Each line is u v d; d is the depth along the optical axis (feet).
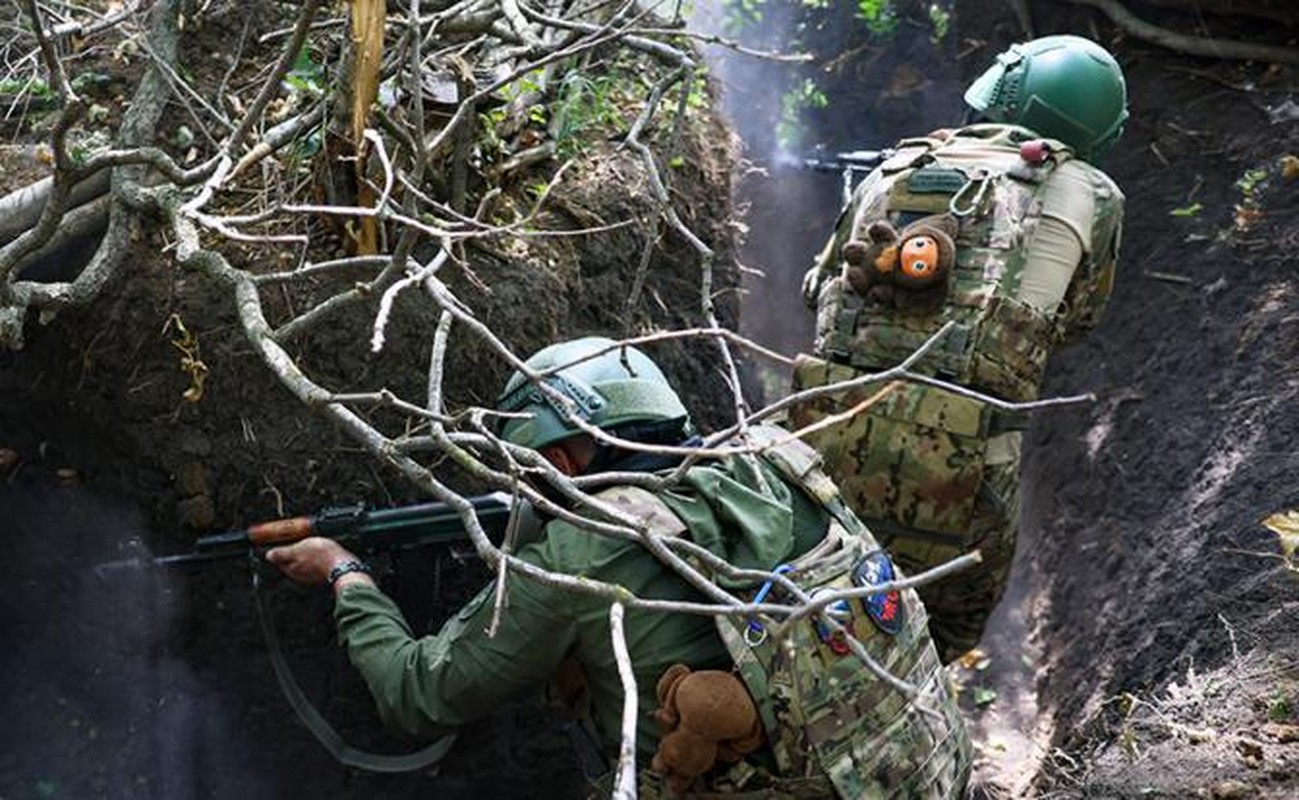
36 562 10.83
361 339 10.37
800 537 8.10
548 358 8.42
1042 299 10.82
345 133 10.11
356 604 8.76
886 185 11.41
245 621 10.83
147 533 10.69
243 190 10.75
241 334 10.28
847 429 10.94
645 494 7.90
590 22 13.01
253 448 10.44
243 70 11.69
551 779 11.57
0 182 10.62
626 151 12.50
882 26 18.92
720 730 7.52
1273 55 16.14
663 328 12.57
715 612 6.17
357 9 9.50
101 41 11.87
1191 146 15.85
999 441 11.00
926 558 11.04
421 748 11.33
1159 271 15.16
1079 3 17.84
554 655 7.97
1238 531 11.94
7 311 9.48
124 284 10.29
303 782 11.27
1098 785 10.12
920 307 10.83
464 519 6.88
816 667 7.71
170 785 11.09
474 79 11.14
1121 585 13.20
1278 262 14.10
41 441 10.67
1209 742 10.05
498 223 11.27
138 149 8.96
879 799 7.79
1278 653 10.63
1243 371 13.53
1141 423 14.23
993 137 11.53
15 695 10.98
